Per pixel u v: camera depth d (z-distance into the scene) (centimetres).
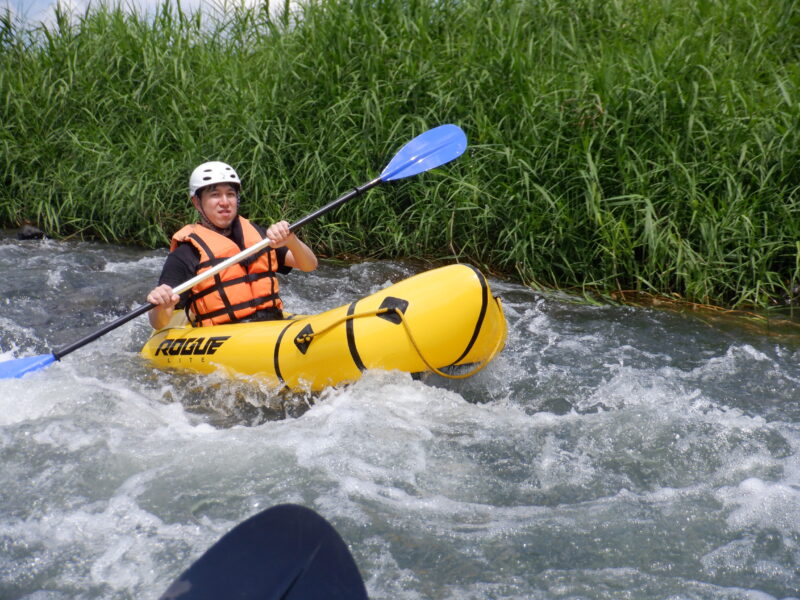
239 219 522
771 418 421
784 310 633
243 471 354
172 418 415
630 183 690
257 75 888
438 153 590
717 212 670
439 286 429
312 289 679
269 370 441
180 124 852
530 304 642
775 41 866
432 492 341
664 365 504
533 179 727
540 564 292
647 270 681
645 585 280
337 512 321
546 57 838
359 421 397
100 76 930
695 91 704
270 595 213
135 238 853
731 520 316
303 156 822
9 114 948
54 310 616
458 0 873
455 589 278
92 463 359
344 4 866
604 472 358
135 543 302
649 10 880
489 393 453
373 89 800
